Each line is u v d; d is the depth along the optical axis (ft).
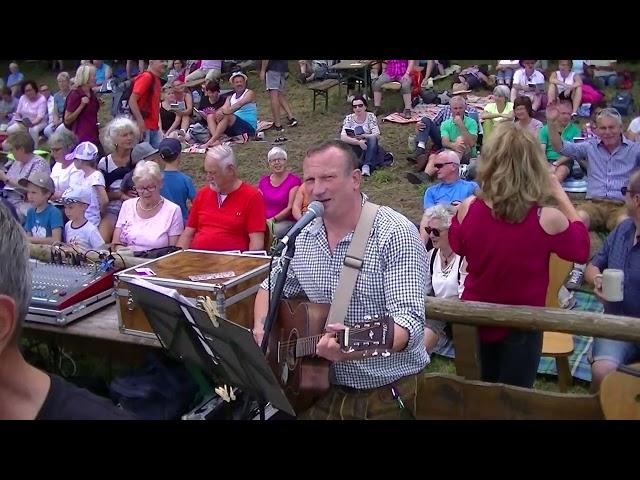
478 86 39.14
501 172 9.89
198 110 35.14
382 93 37.11
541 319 10.09
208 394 10.64
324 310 8.66
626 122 32.63
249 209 15.39
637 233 11.46
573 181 23.95
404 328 8.08
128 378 10.85
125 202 16.53
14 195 21.12
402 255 8.45
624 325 9.73
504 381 10.73
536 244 10.09
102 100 42.47
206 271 10.99
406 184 26.86
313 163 8.45
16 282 3.95
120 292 10.83
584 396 9.86
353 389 9.02
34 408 4.10
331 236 8.79
